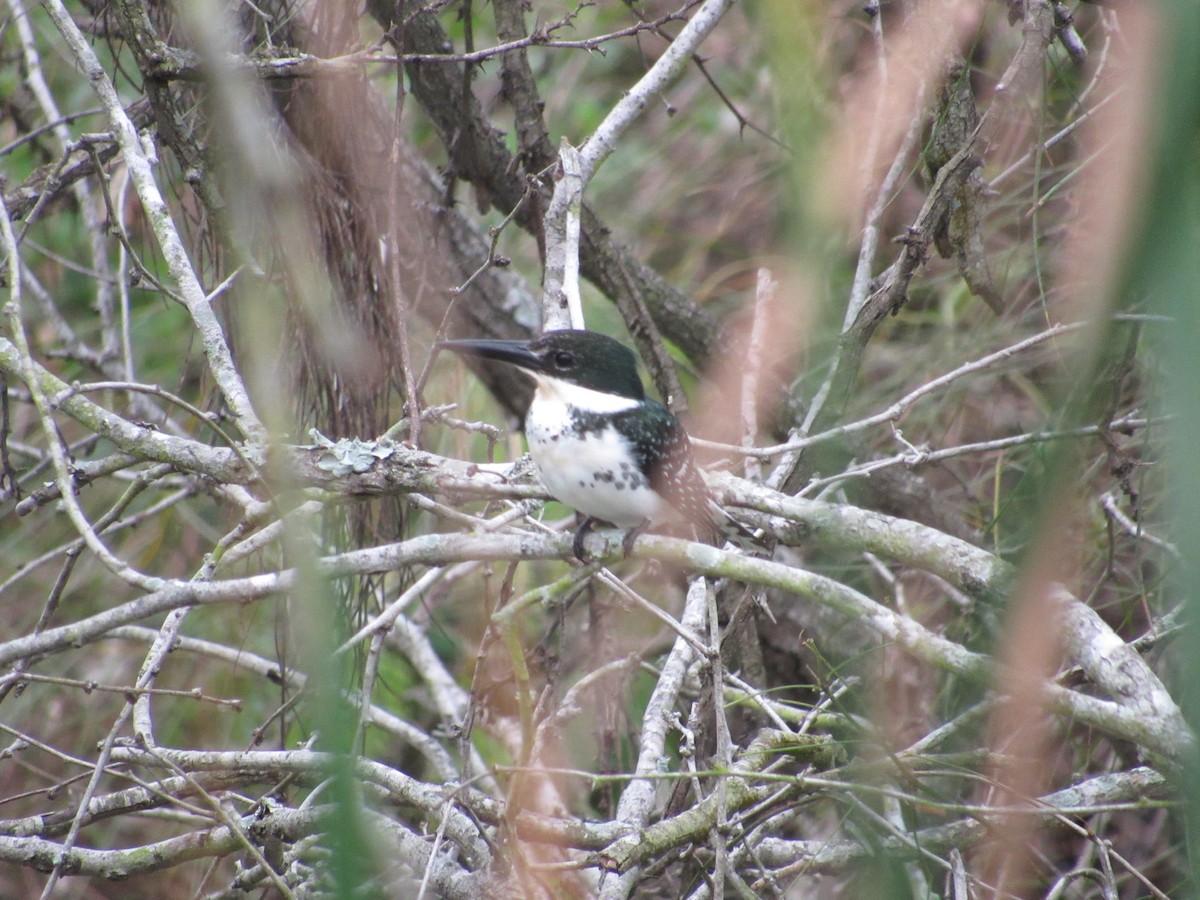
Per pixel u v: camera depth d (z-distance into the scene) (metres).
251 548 7.14
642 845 6.40
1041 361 10.69
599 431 7.20
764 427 12.05
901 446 10.90
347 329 8.89
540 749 8.16
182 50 8.34
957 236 9.15
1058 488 3.09
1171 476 2.53
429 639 12.80
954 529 11.05
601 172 14.21
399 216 10.29
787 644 11.44
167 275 13.27
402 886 6.99
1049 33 8.46
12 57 12.79
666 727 8.12
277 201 6.34
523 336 12.27
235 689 12.16
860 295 9.15
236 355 9.27
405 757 12.05
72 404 7.39
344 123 9.39
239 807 10.51
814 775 7.22
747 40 13.75
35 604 12.52
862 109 8.69
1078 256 9.09
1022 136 11.40
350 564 6.44
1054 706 5.01
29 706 12.02
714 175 13.93
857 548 5.95
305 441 9.16
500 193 11.39
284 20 9.01
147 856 7.63
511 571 7.58
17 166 13.09
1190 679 2.23
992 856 8.53
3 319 11.59
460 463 6.88
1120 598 9.70
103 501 12.81
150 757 7.29
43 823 8.01
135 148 8.12
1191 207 2.21
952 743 8.94
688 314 12.02
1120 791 7.61
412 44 10.46
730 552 6.05
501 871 6.61
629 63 14.50
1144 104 2.23
